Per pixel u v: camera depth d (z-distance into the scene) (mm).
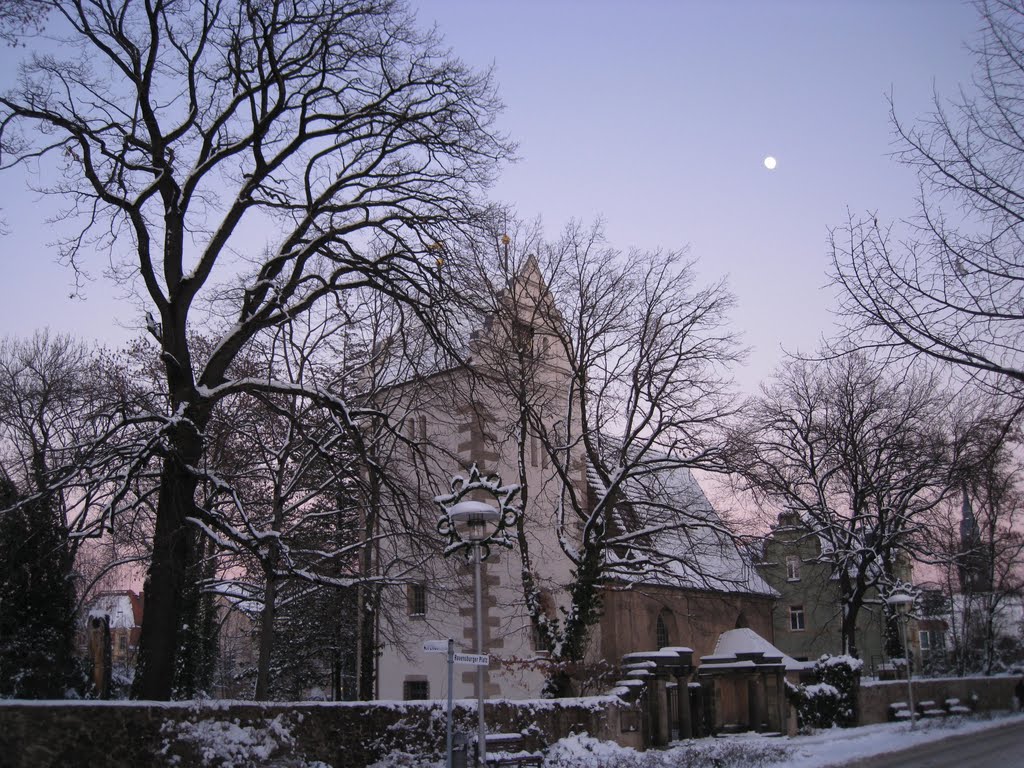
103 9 20797
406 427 35156
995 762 24031
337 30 21734
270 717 16969
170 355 19922
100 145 20688
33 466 22609
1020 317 13812
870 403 41469
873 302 14664
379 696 36781
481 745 17359
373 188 22844
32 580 24172
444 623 34656
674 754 23500
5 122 18969
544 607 33531
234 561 30375
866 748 27453
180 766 15117
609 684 28625
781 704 34125
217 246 21531
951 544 45156
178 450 19484
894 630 44906
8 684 23656
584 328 31078
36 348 35375
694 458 29531
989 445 16250
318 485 28219
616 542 29672
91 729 14281
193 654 31828
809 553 59219
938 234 14422
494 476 19375
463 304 23047
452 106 23016
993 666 57281
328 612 36469
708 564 43375
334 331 28156
